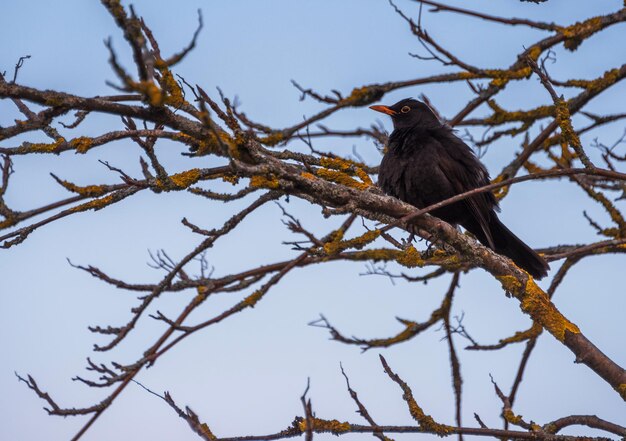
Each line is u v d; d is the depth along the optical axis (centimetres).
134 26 638
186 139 804
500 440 1062
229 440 891
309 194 863
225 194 976
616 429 935
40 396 818
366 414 915
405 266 1077
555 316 981
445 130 1301
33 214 827
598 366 958
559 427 961
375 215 935
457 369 1155
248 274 1044
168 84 755
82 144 801
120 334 884
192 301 970
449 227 976
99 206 862
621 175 906
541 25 1259
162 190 838
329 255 881
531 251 1229
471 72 1202
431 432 918
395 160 1277
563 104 940
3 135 708
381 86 1165
